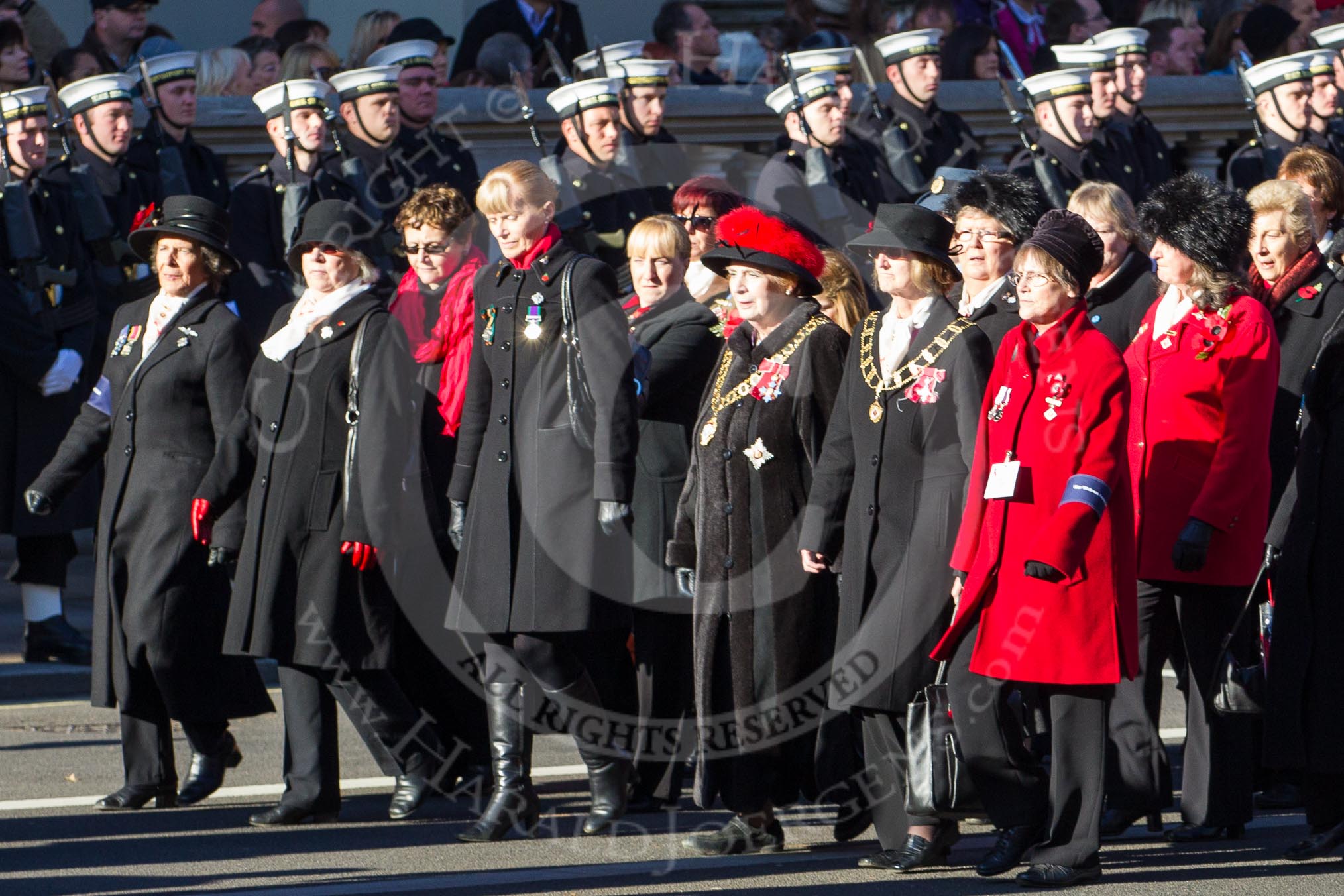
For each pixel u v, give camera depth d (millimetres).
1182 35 46906
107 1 40969
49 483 26250
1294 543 22547
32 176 34500
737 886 21375
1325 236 27469
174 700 25406
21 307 33688
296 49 37594
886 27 43281
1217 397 23219
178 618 25375
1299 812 25531
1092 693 21281
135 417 25734
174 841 23875
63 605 36344
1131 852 22984
